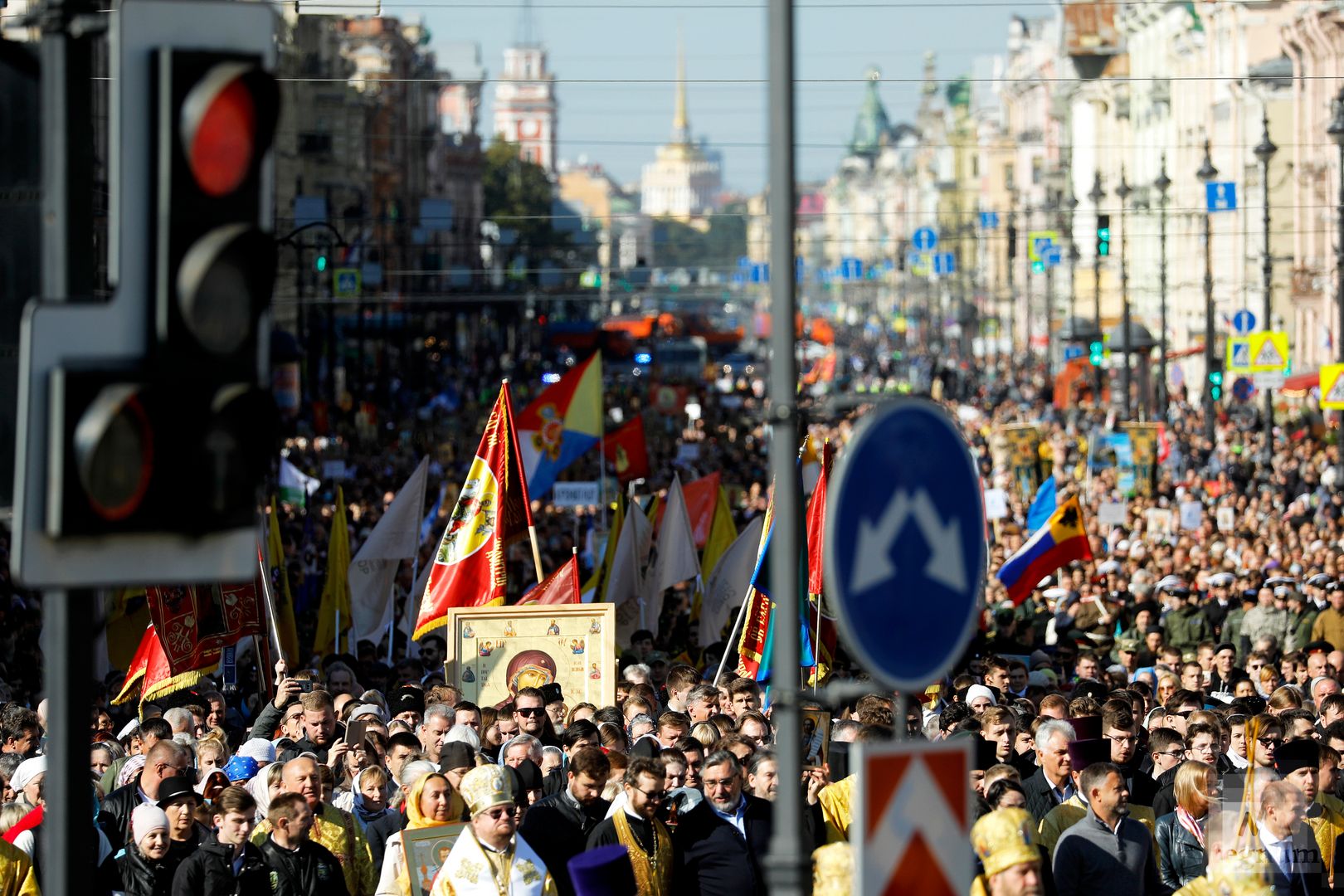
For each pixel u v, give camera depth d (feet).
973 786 138.62
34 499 73.15
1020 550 286.05
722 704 176.86
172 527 72.95
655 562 274.36
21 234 80.94
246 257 72.90
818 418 105.70
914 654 79.15
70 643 80.74
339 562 251.39
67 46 80.59
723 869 124.57
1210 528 410.52
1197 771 128.47
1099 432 542.16
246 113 73.26
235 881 120.78
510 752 135.85
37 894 120.26
